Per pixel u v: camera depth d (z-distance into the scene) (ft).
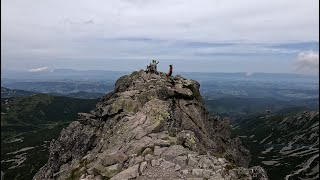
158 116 156.46
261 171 111.55
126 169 116.88
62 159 176.24
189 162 118.93
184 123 168.96
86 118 191.42
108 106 184.65
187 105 186.91
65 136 187.21
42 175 184.75
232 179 107.55
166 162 119.03
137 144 133.90
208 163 117.80
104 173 119.24
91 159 137.80
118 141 145.07
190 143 137.69
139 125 151.94
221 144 197.06
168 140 137.08
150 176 111.86
